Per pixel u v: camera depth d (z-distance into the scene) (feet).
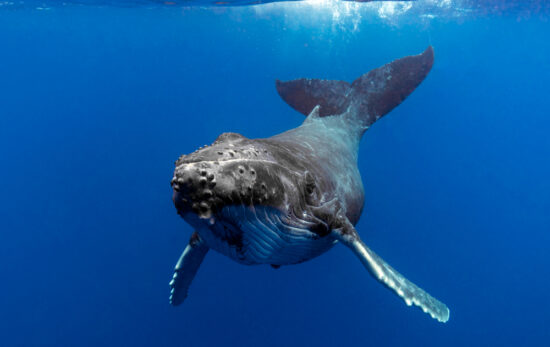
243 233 12.19
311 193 15.44
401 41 85.15
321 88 32.94
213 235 12.05
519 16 70.85
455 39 90.84
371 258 16.55
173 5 65.57
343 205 19.33
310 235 15.44
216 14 72.13
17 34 110.01
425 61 32.68
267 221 12.49
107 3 66.95
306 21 70.69
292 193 13.75
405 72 32.22
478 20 74.08
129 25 92.84
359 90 31.99
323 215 16.15
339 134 27.20
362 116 30.83
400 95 31.37
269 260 15.11
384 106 31.19
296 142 20.95
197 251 18.93
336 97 32.09
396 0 56.59
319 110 30.40
